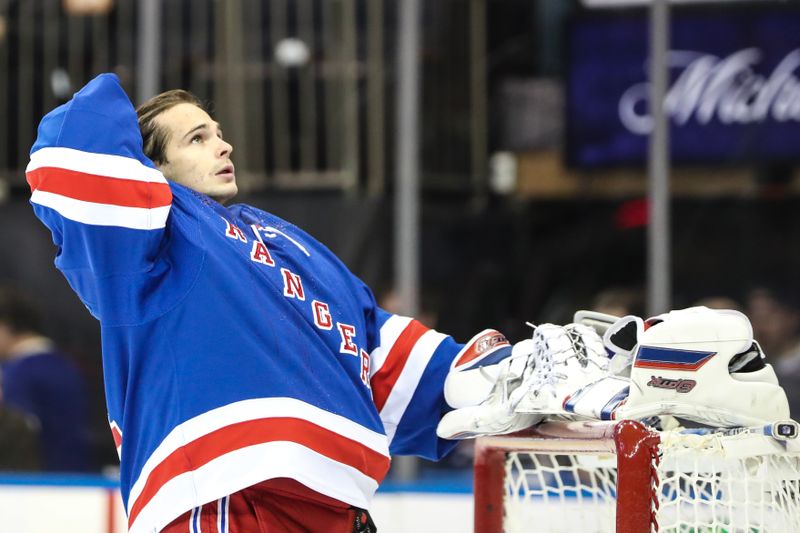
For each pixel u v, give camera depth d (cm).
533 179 1744
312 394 563
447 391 645
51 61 1630
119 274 543
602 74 1711
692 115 1695
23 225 1602
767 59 1664
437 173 1694
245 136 1625
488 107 1734
